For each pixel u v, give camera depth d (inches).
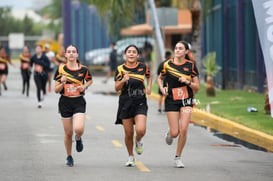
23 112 1626.5
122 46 4271.7
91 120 1456.7
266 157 950.4
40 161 895.7
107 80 3090.6
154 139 1148.5
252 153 988.6
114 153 973.2
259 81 2095.2
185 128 845.2
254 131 1177.4
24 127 1310.3
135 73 831.7
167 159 924.0
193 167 854.5
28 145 1053.8
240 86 2337.6
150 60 3676.2
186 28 3442.4
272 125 1239.5
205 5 2507.4
